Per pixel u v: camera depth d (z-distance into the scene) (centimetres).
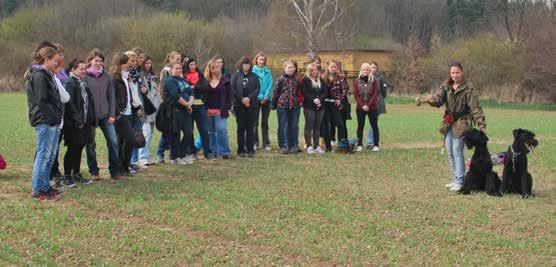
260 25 6069
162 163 1298
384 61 5122
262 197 969
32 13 6431
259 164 1300
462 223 840
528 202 965
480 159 1018
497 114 3166
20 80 4928
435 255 700
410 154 1483
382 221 839
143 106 1199
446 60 4497
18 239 732
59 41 6075
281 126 1461
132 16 5991
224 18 6956
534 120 2741
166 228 802
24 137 1719
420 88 4666
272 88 1516
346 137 1521
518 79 4025
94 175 1107
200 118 1333
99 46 5900
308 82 1449
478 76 4203
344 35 5438
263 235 770
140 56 1206
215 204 920
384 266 664
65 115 1017
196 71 1334
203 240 748
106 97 1069
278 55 5284
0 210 859
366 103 1507
